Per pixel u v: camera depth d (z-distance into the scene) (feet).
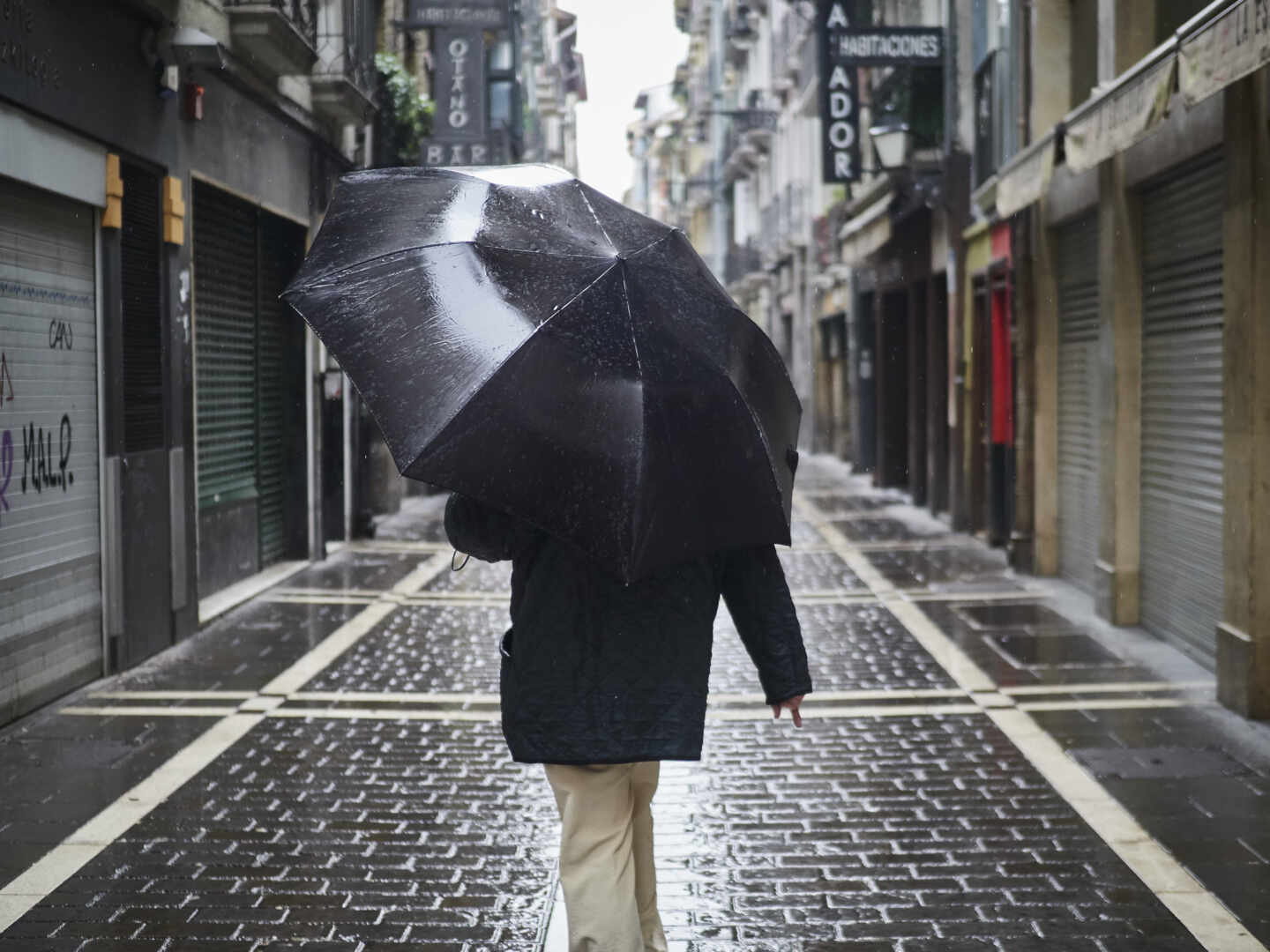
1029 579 41.73
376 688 26.84
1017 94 45.34
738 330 10.65
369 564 46.09
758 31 134.10
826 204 101.14
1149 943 14.29
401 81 61.31
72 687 26.63
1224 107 24.70
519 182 11.15
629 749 10.18
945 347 62.28
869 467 86.22
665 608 10.32
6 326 24.12
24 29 23.98
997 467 49.85
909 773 20.71
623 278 10.09
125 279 29.45
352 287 10.38
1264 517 23.76
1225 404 24.95
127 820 18.44
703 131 190.49
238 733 23.30
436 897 15.62
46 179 25.22
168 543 31.24
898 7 68.33
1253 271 23.54
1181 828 18.06
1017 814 18.70
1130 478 33.12
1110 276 33.37
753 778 20.47
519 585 10.57
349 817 18.58
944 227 60.08
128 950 14.06
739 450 10.02
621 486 9.42
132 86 29.35
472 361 9.62
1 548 23.80
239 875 16.30
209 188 36.47
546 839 17.70
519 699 10.32
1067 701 25.48
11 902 15.39
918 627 33.47
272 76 39.86
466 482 9.27
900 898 15.60
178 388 32.12
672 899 15.60
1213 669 28.09
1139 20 33.06
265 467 43.45
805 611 35.99
